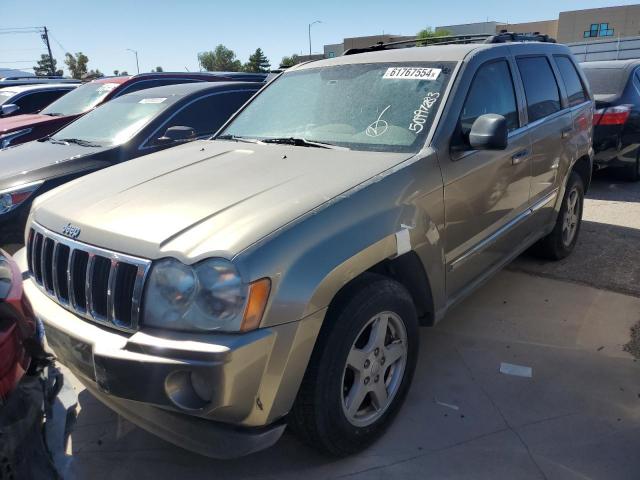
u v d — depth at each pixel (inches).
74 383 134.7
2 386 75.9
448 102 126.5
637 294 171.8
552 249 195.0
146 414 93.0
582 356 138.7
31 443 79.6
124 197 106.3
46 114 342.6
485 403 121.6
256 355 83.0
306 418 95.8
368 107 134.6
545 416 116.5
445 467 103.0
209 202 98.7
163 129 231.1
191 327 83.3
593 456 104.3
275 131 144.1
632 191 303.4
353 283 101.7
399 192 107.3
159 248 87.3
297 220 91.2
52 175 200.4
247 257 83.7
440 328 155.9
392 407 113.0
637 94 305.0
